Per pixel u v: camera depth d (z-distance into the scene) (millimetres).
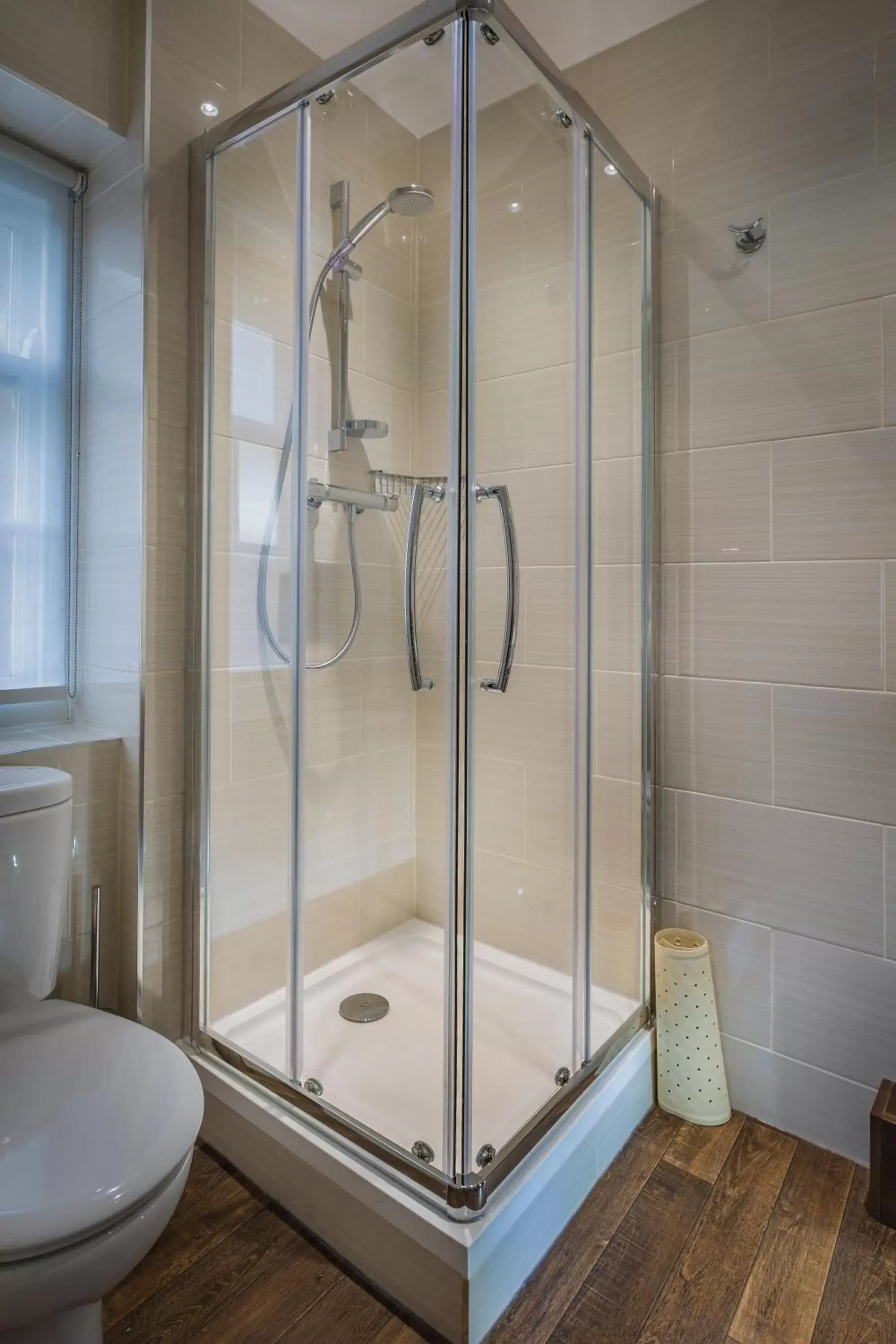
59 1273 877
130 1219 939
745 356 1670
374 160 1498
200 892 1696
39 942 1386
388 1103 1358
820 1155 1604
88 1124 1020
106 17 1581
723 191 1692
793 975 1661
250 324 1641
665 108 1767
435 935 1459
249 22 1771
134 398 1620
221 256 1668
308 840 1618
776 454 1635
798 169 1592
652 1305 1249
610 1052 1647
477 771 1361
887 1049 1543
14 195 1699
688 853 1801
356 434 1594
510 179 1423
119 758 1670
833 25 1547
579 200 1565
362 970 1557
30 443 1754
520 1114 1374
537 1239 1319
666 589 1804
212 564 1688
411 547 1497
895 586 1507
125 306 1644
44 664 1784
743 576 1690
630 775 1754
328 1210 1348
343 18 1808
